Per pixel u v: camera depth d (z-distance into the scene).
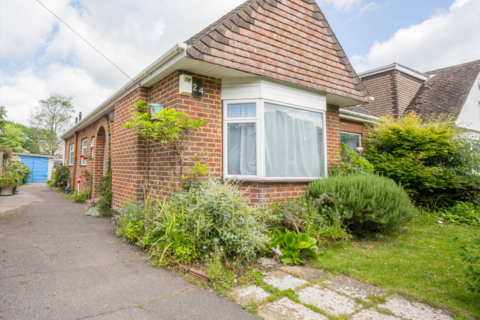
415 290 2.98
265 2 5.63
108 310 2.49
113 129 7.54
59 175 16.33
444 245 4.71
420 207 7.43
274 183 5.27
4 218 6.41
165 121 4.42
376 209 4.80
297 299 2.76
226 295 2.86
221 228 3.82
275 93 5.45
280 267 3.70
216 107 5.27
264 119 5.33
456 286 3.09
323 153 6.28
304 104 5.92
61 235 5.04
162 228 4.07
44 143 37.69
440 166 7.87
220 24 4.85
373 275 3.38
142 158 5.90
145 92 5.93
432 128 7.90
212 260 3.50
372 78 13.61
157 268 3.56
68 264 3.61
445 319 2.43
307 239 3.95
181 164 4.73
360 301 2.74
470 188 7.98
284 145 5.61
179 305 2.62
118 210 6.78
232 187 4.48
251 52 5.10
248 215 4.09
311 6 6.54
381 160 7.93
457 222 4.07
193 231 3.83
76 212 7.70
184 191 4.54
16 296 2.68
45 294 2.75
